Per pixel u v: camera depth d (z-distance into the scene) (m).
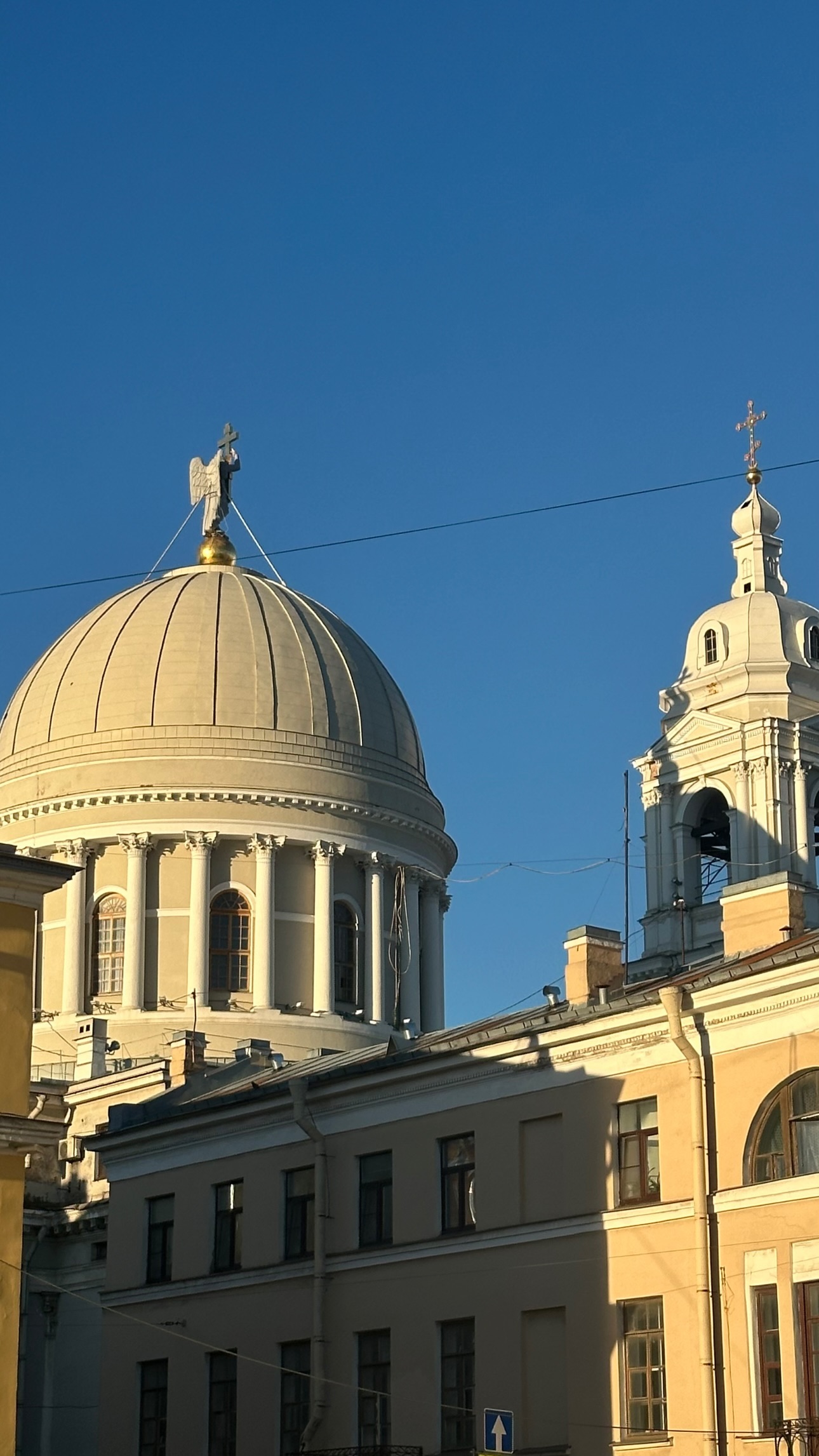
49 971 105.19
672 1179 52.28
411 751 113.81
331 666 112.06
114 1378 66.06
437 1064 58.38
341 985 106.81
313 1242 61.12
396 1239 58.53
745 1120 51.12
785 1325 49.03
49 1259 82.75
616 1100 54.09
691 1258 51.31
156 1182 66.88
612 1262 53.00
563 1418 53.34
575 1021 55.03
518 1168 55.94
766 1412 49.28
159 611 112.06
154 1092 85.44
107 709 108.12
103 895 105.38
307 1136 61.97
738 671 91.69
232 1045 101.31
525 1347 54.59
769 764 89.00
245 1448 61.09
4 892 45.75
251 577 117.12
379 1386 58.06
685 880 91.00
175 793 105.00
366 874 108.50
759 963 51.81
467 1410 55.66
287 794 106.31
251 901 104.94
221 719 107.50
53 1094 89.44
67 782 106.31
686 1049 52.22
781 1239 49.66
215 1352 63.09
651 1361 51.84
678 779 92.00
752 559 95.75
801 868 87.88
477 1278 56.03
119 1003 103.31
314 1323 59.62
